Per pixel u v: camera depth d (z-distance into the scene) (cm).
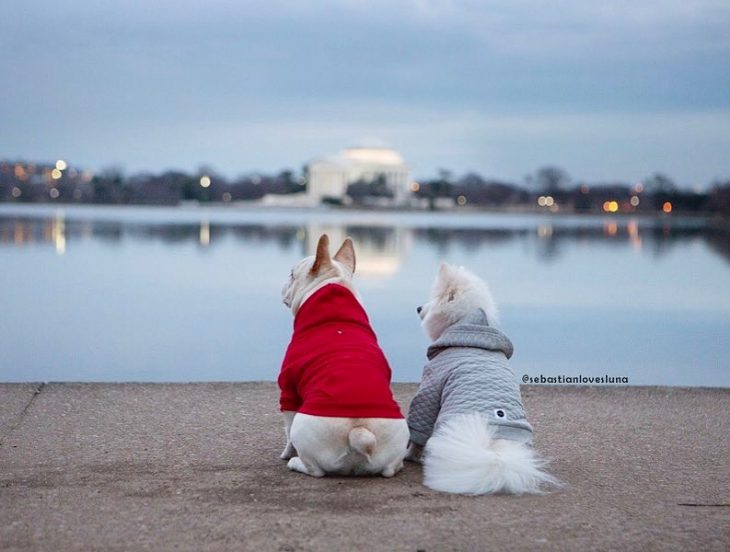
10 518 472
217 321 1516
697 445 644
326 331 568
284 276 2252
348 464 538
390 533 455
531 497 520
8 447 608
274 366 1127
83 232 4256
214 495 512
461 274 615
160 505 494
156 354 1203
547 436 666
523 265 2697
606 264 2731
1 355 1184
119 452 601
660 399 782
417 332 1394
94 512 482
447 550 435
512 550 437
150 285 2042
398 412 546
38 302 1727
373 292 1928
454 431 528
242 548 433
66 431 650
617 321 1530
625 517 487
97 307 1673
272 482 539
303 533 453
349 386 534
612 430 683
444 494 520
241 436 646
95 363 1134
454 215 9294
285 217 7400
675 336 1381
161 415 701
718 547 446
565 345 1287
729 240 4238
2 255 2812
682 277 2308
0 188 10506
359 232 4831
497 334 593
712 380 1040
